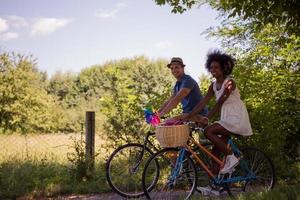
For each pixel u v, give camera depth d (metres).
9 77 26.11
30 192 7.58
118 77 10.25
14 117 25.45
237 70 9.23
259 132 8.77
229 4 7.80
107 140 8.96
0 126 25.53
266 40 10.46
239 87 9.06
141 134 8.78
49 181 8.05
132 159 7.11
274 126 8.95
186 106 7.25
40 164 8.97
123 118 8.92
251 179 6.86
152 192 6.95
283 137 9.02
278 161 8.66
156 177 6.88
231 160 6.43
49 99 27.33
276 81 9.55
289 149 9.87
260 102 9.08
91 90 31.08
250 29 11.95
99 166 8.62
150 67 28.09
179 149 6.59
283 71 9.91
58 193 7.69
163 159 6.83
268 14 7.62
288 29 7.95
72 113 27.00
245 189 6.93
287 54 10.16
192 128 6.71
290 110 9.68
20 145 13.41
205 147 6.73
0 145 13.46
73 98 31.44
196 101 7.20
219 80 6.55
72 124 26.44
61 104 31.27
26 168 8.52
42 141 14.41
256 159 6.97
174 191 6.89
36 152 10.46
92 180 8.23
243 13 7.69
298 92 9.83
